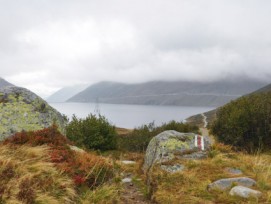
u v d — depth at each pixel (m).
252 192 8.08
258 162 11.21
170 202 7.99
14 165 7.91
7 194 6.70
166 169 10.43
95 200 7.87
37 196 7.05
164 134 12.79
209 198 8.18
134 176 10.97
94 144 18.94
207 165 10.66
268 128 19.27
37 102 13.48
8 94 13.09
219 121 22.61
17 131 11.88
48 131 11.42
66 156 9.77
